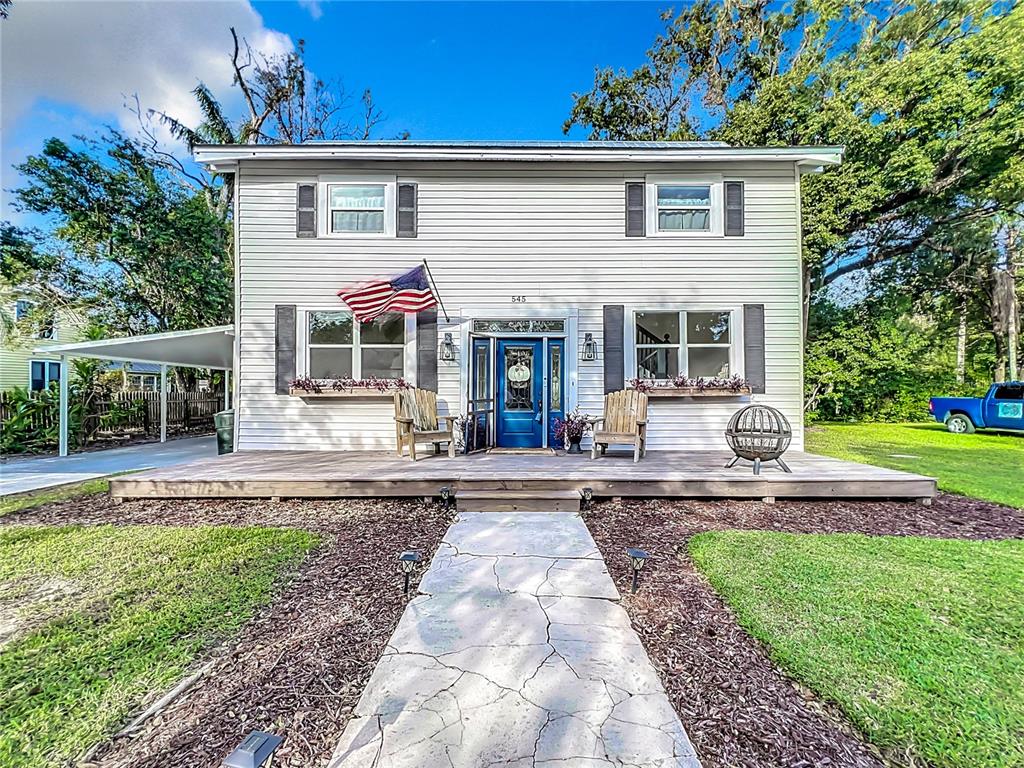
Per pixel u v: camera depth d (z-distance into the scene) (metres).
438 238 7.57
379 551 3.75
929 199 13.33
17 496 5.46
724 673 2.18
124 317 14.23
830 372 14.45
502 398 7.66
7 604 2.87
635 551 3.13
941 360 17.02
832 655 2.30
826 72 13.83
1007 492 5.56
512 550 3.77
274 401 7.50
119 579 3.22
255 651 2.38
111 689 2.09
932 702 1.97
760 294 7.54
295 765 1.64
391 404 7.50
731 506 5.00
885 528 4.36
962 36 12.50
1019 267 15.29
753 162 7.52
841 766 1.65
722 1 16.58
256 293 7.51
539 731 1.80
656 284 7.59
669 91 18.16
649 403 7.54
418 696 2.02
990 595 2.94
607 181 7.61
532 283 7.60
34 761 1.70
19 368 13.45
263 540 3.96
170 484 5.18
